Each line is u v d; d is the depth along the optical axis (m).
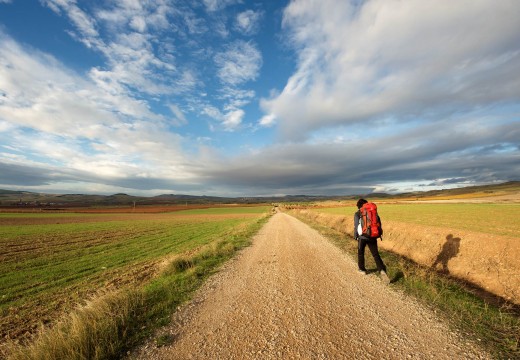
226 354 3.43
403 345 3.54
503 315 4.48
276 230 21.64
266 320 4.48
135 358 3.43
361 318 4.45
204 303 5.41
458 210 40.53
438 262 9.03
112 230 32.75
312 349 3.49
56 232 30.59
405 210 43.50
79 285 9.46
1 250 18.44
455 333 3.87
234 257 10.66
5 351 4.44
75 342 3.52
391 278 6.80
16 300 8.16
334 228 23.25
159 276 8.62
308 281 6.80
